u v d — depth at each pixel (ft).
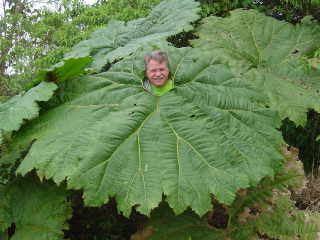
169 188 6.50
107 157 6.86
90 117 7.69
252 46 11.46
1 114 7.80
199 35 11.72
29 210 8.25
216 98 7.95
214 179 6.71
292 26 11.93
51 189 8.29
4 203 8.43
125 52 9.98
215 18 12.17
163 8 12.21
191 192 6.51
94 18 15.20
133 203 6.43
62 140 7.24
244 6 13.16
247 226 8.47
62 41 15.60
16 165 9.29
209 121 7.56
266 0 13.55
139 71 8.45
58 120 7.79
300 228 8.14
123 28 11.94
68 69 8.32
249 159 7.11
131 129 7.25
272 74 10.79
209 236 8.37
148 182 6.59
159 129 7.32
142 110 7.63
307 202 10.39
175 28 10.95
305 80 10.43
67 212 8.12
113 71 8.66
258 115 7.84
